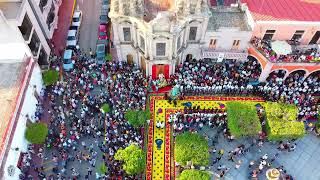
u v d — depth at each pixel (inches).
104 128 1886.1
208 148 1736.0
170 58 1993.1
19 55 1932.8
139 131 1868.8
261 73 2078.0
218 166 1804.9
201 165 1647.4
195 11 1856.5
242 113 1801.2
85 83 2057.1
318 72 2137.1
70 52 2204.7
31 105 1855.3
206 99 2049.7
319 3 2075.5
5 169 1520.7
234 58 2110.0
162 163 1820.9
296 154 1867.6
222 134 1916.8
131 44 2043.6
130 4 1796.3
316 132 1923.0
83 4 2615.7
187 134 1683.1
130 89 2001.7
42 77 2030.0
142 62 2149.4
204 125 1940.2
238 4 2091.5
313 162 1846.7
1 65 1841.8
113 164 1752.0
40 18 2103.8
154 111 2006.6
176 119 1925.4
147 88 2085.4
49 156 1808.6
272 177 1697.8
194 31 1983.3
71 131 1859.0
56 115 1932.8
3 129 1576.0
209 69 2106.3
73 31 2347.4
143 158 1653.5
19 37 1813.5
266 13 1999.3
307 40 2066.9
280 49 1977.1
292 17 1979.6
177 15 1859.0
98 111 1941.4
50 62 2174.0
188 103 1999.3
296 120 1828.2
